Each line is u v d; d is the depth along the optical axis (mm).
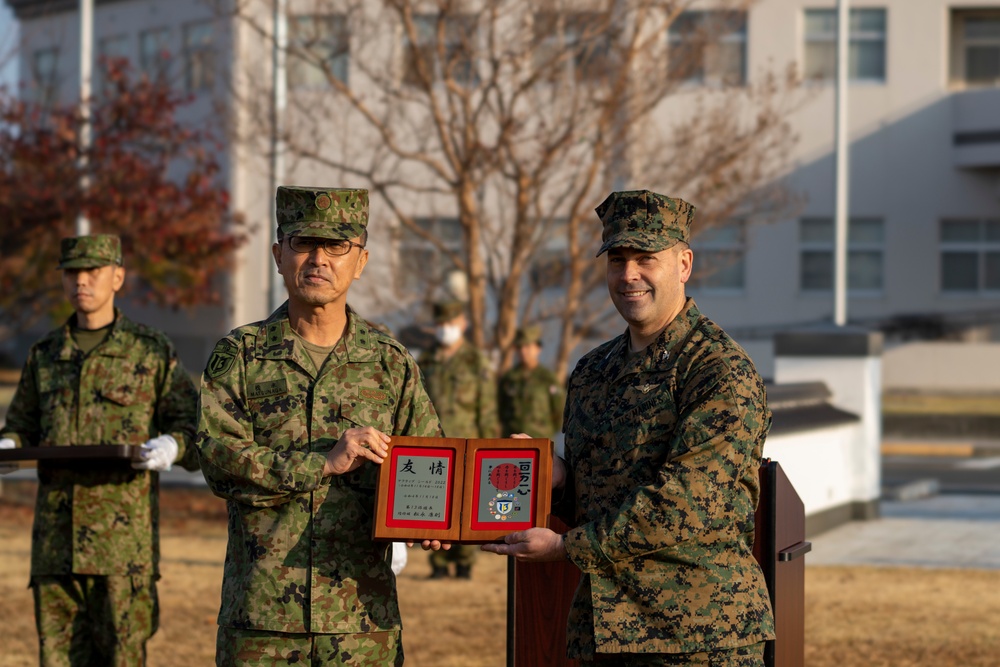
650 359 3889
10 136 14609
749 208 20219
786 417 11234
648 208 3893
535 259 15211
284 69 14195
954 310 25609
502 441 3996
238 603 4066
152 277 18484
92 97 14969
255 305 25953
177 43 26562
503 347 12953
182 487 14766
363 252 4277
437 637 7695
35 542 5809
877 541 11406
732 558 3799
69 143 14453
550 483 3951
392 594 4203
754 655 3791
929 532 11938
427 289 13766
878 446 13008
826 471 12047
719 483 3689
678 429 3756
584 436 3980
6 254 14914
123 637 5793
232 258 23844
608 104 12641
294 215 4129
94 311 5984
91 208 14109
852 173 25812
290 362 4180
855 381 12695
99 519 5730
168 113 15508
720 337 3861
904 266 25703
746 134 14023
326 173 17656
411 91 13531
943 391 25578
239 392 4156
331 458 3998
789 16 25344
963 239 25562
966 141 25234
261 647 4039
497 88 12719
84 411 5883
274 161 13875
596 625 3758
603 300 14281
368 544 4137
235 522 4172
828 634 7711
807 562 10312
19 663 6945
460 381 9859
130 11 27469
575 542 3729
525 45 12828
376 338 4309
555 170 13336
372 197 17906
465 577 9633
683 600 3729
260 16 17031
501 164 12789
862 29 25672
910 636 7645
